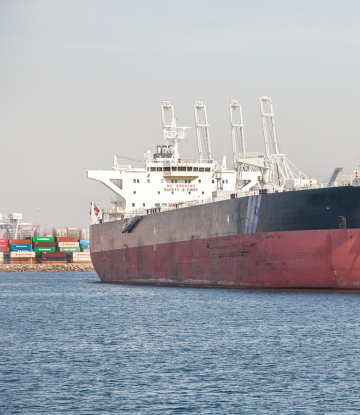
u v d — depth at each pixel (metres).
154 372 92.56
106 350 109.00
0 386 85.50
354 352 103.62
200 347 110.38
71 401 78.81
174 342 115.69
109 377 89.88
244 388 83.94
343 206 169.38
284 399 79.19
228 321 138.12
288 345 110.38
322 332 121.69
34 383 86.94
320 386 84.44
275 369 93.38
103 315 158.00
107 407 76.44
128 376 90.38
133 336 123.12
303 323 131.88
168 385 85.69
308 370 92.56
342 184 173.62
